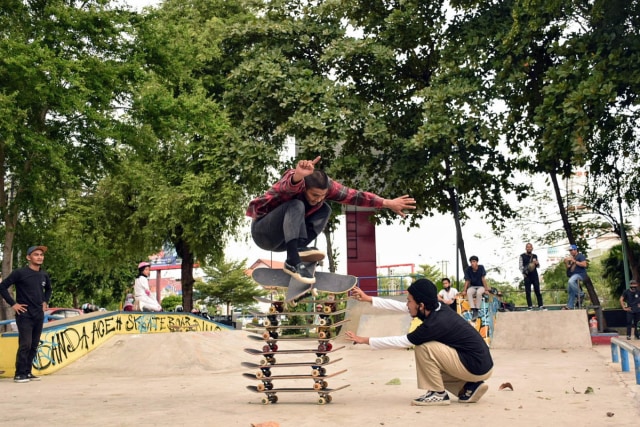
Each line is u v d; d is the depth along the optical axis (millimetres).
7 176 21719
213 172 26297
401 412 6254
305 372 11406
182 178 27672
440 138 22359
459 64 22812
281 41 25906
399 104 25828
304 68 25406
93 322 13320
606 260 28688
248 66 24453
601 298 37719
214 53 26359
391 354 15961
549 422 5566
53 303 45906
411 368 11719
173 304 59625
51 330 11859
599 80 17562
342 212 27359
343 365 12664
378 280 26359
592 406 6457
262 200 6270
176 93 26781
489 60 22250
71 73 18578
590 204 25250
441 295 18234
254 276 6508
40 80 18297
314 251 6086
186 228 27109
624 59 17734
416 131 24938
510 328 17422
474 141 22000
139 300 16578
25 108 19297
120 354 12602
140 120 21516
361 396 7766
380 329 19969
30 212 23125
